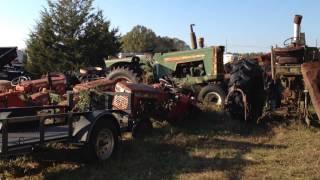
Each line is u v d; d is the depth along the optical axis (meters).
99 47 38.00
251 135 10.90
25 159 8.05
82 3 38.03
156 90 11.17
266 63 15.70
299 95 11.59
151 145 9.59
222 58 14.97
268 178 7.38
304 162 8.34
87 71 19.53
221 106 13.22
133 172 7.79
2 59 21.12
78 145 8.02
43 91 13.48
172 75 15.65
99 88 11.76
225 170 7.85
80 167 7.96
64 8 37.53
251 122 11.94
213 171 7.79
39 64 37.16
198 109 12.30
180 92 12.62
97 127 8.06
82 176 7.53
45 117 7.25
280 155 8.91
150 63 16.00
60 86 16.25
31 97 11.93
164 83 12.67
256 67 12.38
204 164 8.27
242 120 11.91
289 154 8.98
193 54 15.29
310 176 7.47
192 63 15.33
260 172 7.72
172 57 15.66
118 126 8.67
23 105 10.88
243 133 11.15
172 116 11.55
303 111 11.48
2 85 14.00
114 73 15.60
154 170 7.91
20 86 14.89
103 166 8.04
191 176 7.50
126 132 10.19
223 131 11.26
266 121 11.83
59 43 37.53
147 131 10.48
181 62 15.47
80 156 8.08
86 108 9.77
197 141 10.12
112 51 38.72
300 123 11.51
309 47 12.06
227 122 11.97
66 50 37.50
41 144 7.16
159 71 15.87
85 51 37.25
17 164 7.87
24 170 7.62
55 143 7.65
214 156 8.85
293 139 10.40
